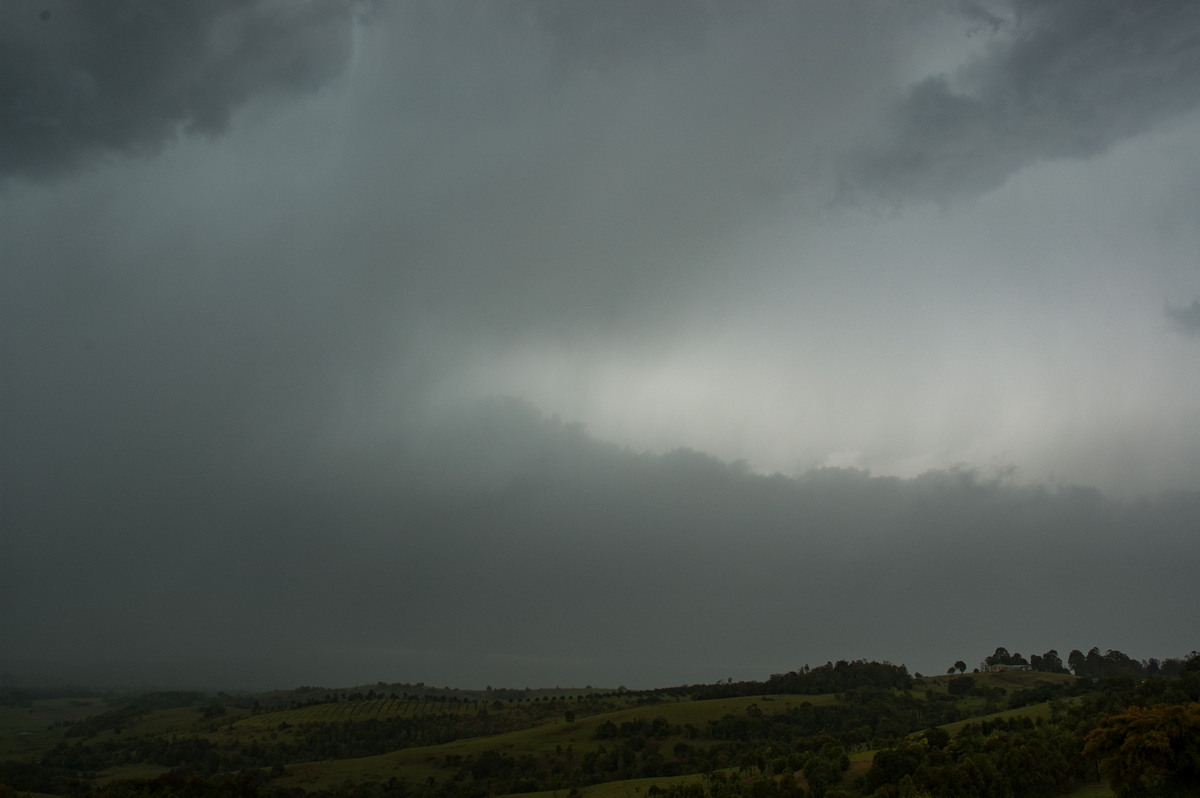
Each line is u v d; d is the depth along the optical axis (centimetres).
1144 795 7788
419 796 14238
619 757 16362
